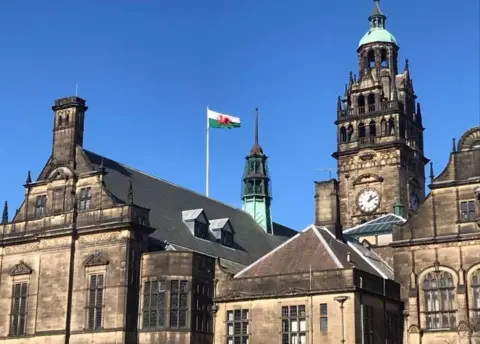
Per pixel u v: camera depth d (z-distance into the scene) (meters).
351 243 80.69
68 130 79.69
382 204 111.88
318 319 66.75
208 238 84.50
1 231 80.38
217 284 73.81
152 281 71.56
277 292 69.19
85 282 73.00
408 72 120.94
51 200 78.00
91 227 73.75
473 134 74.44
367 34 121.94
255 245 93.38
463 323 69.25
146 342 70.19
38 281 75.94
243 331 70.50
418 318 72.38
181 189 91.06
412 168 116.31
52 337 73.00
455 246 72.56
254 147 106.25
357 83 119.31
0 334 76.88
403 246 74.94
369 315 67.44
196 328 70.62
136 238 72.56
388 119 115.25
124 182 80.75
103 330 70.50
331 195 80.31
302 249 73.12
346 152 115.94
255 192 103.00
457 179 74.00
